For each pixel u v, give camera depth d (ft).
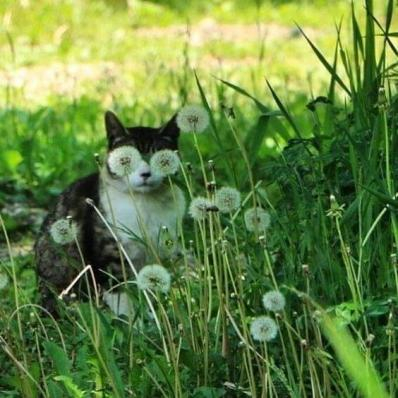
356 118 34.17
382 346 29.40
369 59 34.65
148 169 39.73
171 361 29.81
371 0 34.63
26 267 44.19
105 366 28.73
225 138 58.70
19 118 65.77
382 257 31.35
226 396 30.37
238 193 30.09
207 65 88.89
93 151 60.39
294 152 34.35
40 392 30.30
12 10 100.32
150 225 40.34
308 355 28.53
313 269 31.86
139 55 91.71
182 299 32.65
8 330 31.40
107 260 40.34
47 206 54.75
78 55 91.09
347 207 33.19
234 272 32.40
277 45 96.17
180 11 108.47
